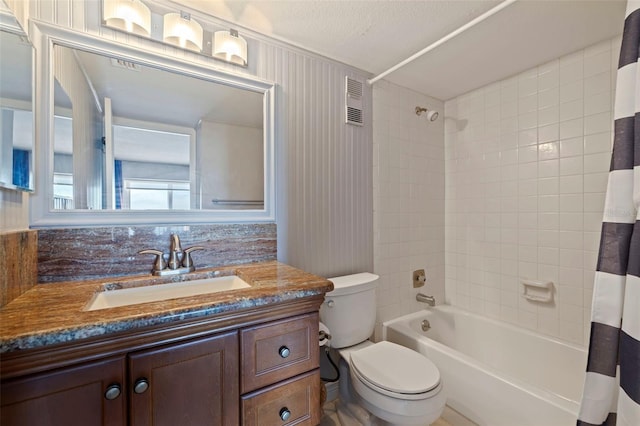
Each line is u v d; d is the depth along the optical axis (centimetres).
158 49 122
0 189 78
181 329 73
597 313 85
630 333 76
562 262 168
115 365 66
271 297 84
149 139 121
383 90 197
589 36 148
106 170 112
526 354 176
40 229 98
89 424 63
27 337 56
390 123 200
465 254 218
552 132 172
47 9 101
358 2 126
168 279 111
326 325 147
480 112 208
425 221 219
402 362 132
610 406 83
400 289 204
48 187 100
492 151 202
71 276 103
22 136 88
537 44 155
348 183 180
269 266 132
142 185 119
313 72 166
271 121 149
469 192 216
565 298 167
